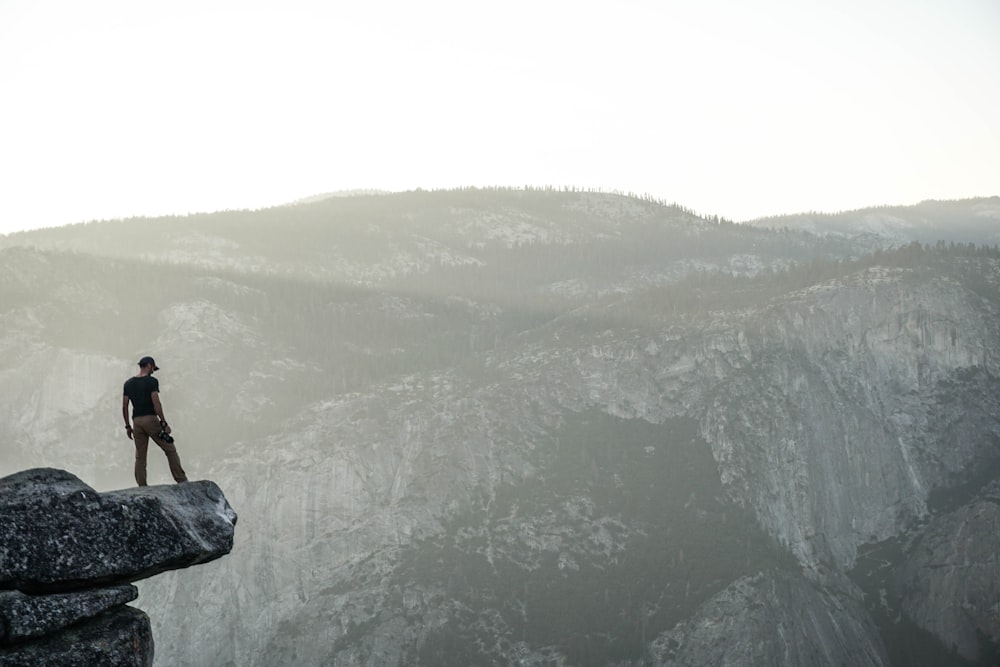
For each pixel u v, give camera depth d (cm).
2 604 1178
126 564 1276
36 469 1274
